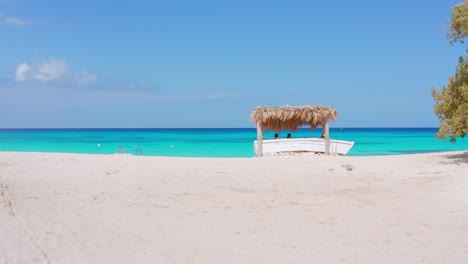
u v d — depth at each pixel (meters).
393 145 50.12
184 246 6.96
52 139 75.31
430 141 60.75
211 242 7.20
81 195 10.85
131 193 11.29
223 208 9.77
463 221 8.29
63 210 9.19
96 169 15.77
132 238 7.34
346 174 15.10
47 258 6.24
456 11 18.12
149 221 8.48
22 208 9.21
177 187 12.30
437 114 19.16
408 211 9.27
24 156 20.69
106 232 7.65
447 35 18.66
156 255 6.51
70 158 20.03
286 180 13.74
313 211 9.48
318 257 6.46
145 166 16.91
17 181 12.58
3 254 6.31
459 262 6.17
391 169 16.48
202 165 17.61
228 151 40.91
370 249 6.80
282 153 27.73
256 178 14.10
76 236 7.35
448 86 18.86
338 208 9.76
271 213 9.30
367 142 58.75
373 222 8.45
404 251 6.67
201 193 11.52
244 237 7.50
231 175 14.70
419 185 12.51
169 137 87.06
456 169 15.70
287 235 7.62
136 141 66.31
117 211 9.26
